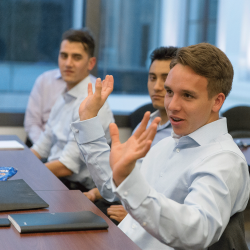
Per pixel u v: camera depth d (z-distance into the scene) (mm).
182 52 1107
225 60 1111
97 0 3701
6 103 3713
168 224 927
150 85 2045
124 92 3941
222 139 1171
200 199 999
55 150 2475
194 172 1092
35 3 3639
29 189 1286
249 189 1142
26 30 3654
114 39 3830
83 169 2283
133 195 916
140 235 1198
